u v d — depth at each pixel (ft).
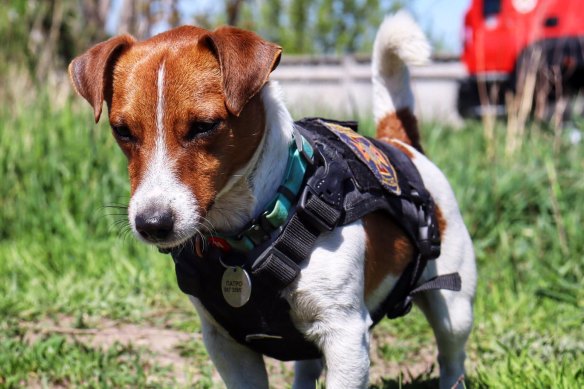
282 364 3.91
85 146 5.95
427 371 3.86
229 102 2.59
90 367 3.75
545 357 3.87
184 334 4.23
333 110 9.33
